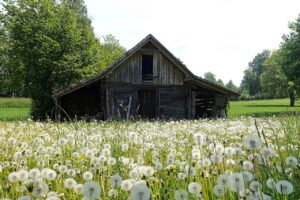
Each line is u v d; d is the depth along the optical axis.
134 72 26.73
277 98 131.25
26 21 36.34
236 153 3.24
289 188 2.20
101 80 26.06
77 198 2.58
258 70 166.75
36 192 2.28
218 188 2.30
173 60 26.66
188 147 4.84
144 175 2.72
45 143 5.68
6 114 40.00
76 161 3.66
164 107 27.20
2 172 3.38
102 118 26.06
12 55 36.03
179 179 2.97
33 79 35.00
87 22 67.00
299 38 52.84
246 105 86.12
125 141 5.45
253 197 2.22
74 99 28.45
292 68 53.31
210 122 15.24
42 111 33.94
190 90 27.67
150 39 26.17
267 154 3.10
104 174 3.02
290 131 6.64
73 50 37.28
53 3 38.72
